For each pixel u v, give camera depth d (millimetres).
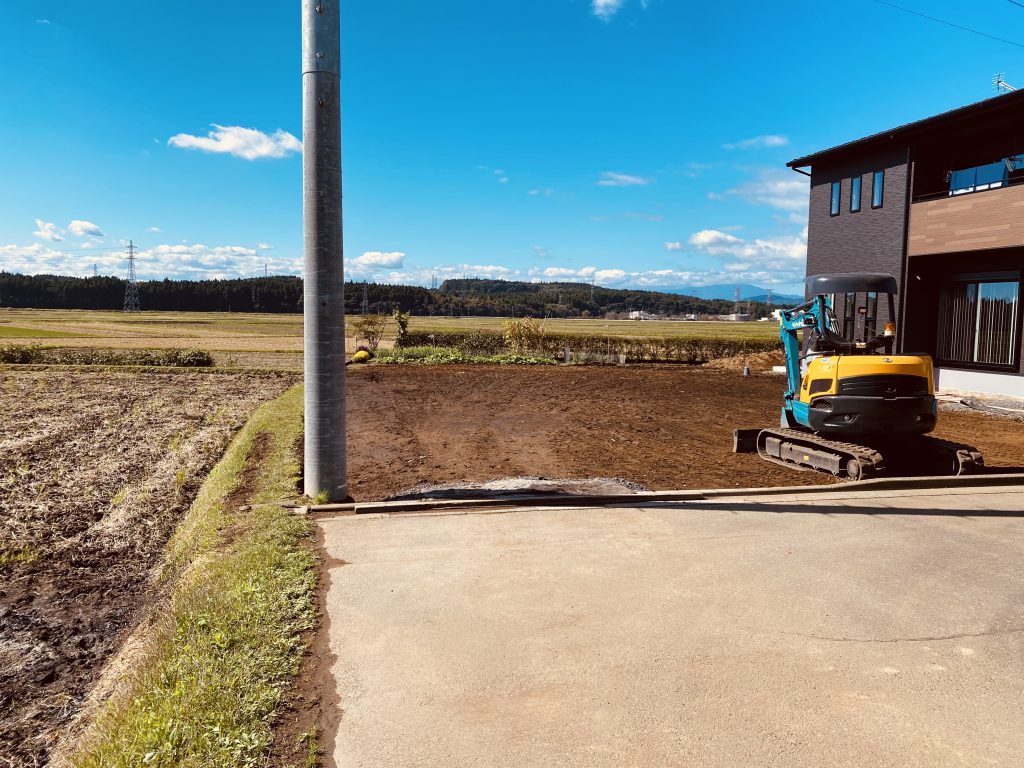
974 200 16219
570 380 22234
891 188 18672
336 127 7375
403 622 4512
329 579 5266
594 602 4836
